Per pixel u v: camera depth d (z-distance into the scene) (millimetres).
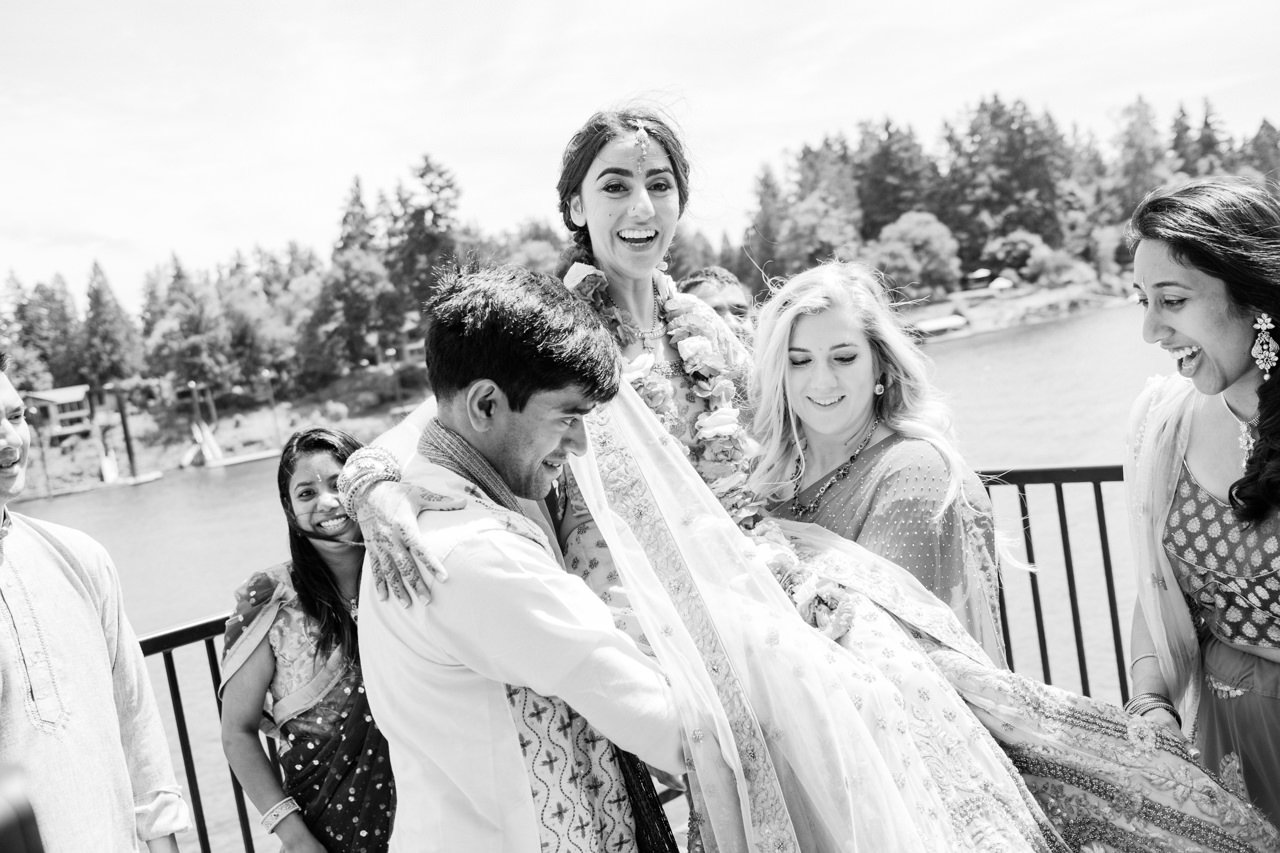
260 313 74562
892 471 2205
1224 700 2141
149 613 29391
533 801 1525
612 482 1851
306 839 2168
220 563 35250
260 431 73125
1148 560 2182
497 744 1495
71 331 74625
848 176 78688
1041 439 27188
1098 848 1959
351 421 72188
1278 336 1874
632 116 2350
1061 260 75625
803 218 77250
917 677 1868
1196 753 1959
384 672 1544
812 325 2268
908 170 77688
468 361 1504
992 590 2275
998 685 1974
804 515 2338
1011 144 75500
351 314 73188
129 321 75812
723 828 1585
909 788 1699
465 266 1606
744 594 1770
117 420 72188
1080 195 76875
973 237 76750
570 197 2453
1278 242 1854
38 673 1862
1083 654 3098
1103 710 1970
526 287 1528
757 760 1637
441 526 1476
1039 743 1968
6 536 1916
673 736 1552
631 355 2373
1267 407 1882
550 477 1646
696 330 2434
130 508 53844
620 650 1518
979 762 1860
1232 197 1891
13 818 649
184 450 72125
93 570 2035
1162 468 2129
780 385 2350
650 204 2314
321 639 2191
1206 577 2088
